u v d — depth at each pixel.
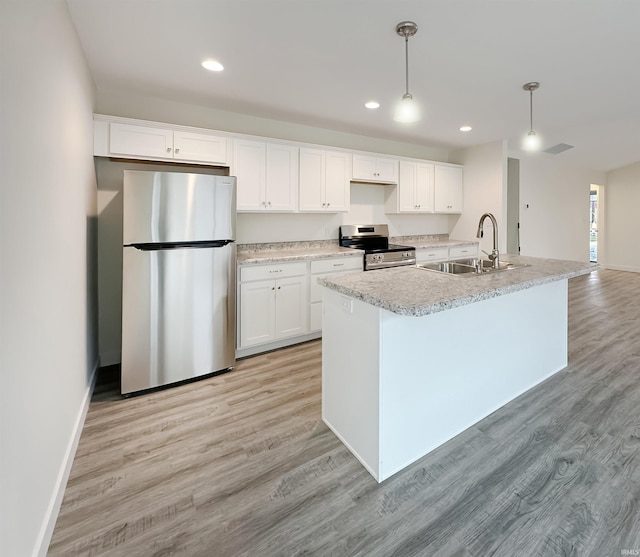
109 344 3.07
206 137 3.06
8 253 1.10
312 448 1.92
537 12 1.91
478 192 5.02
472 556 1.27
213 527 1.41
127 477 1.69
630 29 2.09
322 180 3.79
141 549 1.31
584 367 2.89
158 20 1.97
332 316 2.00
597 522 1.40
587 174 7.55
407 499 1.55
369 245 4.52
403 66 2.55
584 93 3.12
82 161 2.28
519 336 2.40
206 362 2.79
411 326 1.73
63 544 1.33
